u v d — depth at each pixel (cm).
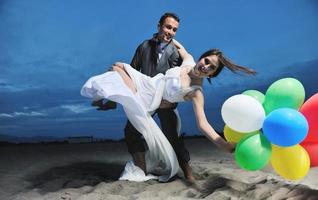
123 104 414
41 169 518
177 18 457
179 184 409
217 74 399
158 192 372
